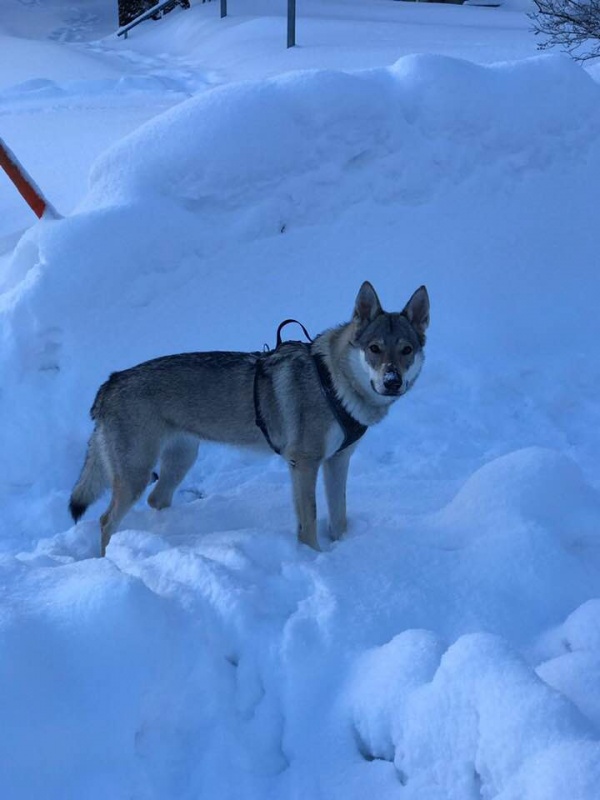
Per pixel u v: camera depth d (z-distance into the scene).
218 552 2.40
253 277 3.80
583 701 1.88
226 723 2.00
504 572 2.31
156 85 8.55
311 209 3.92
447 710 1.82
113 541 2.62
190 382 2.77
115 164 3.84
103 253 3.59
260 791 1.90
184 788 1.92
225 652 2.12
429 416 3.52
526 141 4.26
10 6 16.12
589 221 4.29
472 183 4.16
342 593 2.21
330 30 10.31
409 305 2.67
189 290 3.71
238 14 12.16
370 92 4.05
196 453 3.01
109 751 1.91
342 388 2.64
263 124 3.88
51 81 8.72
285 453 2.76
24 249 3.77
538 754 1.68
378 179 4.02
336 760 1.91
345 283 3.89
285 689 2.03
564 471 2.59
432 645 1.97
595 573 2.36
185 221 3.74
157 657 2.02
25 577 2.21
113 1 16.80
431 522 2.61
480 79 4.25
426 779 1.81
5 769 1.82
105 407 2.80
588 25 7.00
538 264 4.14
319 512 3.02
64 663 1.96
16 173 3.74
